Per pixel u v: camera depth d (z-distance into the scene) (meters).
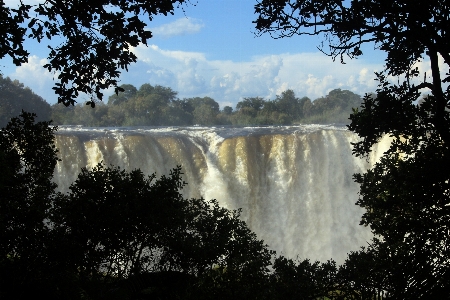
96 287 8.83
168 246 9.77
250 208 24.25
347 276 8.92
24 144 9.63
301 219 24.88
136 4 8.67
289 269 9.16
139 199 9.62
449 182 7.94
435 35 7.08
